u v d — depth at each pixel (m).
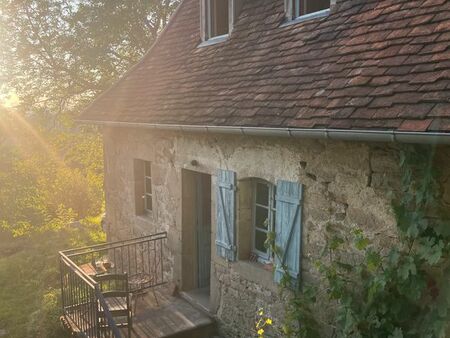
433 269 3.43
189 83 6.61
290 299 4.70
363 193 3.92
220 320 6.00
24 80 14.54
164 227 7.34
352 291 4.01
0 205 15.80
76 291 6.10
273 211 5.20
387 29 4.20
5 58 13.94
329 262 4.31
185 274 6.95
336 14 5.06
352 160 3.99
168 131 6.88
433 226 3.38
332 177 4.20
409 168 3.43
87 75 14.86
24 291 8.92
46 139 16.28
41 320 7.08
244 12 6.77
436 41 3.61
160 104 6.71
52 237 13.84
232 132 4.77
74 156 16.83
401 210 3.51
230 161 5.54
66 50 13.80
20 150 16.70
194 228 6.93
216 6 7.38
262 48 5.76
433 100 3.15
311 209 4.46
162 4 13.99
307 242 4.54
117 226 9.16
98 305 5.20
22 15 13.57
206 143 5.98
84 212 16.98
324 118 3.80
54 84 14.90
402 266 3.43
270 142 4.88
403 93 3.41
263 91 4.91
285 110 4.32
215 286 6.07
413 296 3.41
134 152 8.15
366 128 3.38
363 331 3.79
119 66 14.71
